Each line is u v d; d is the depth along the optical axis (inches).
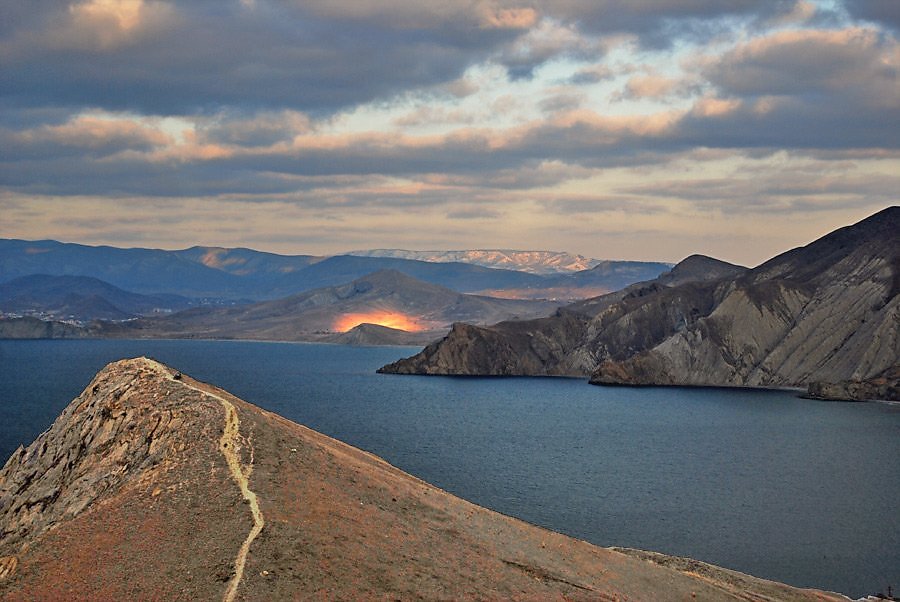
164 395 2482.8
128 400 2485.2
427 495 2596.0
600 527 3961.6
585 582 2281.0
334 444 2886.3
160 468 2146.9
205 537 1829.5
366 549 1945.1
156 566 1734.7
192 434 2281.0
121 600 1632.6
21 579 1729.8
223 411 2415.1
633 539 3782.0
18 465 2610.7
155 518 1915.6
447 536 2252.7
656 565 2797.7
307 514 1996.8
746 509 4399.6
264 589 1662.2
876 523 4143.7
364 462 2743.6
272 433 2421.3
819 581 3292.3
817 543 3791.8
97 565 1755.7
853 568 3454.7
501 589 2006.6
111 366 2758.4
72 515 2121.1
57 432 2568.9
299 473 2218.3
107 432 2396.7
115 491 2110.0
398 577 1866.4
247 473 2116.1
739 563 3479.3
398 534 2100.1
